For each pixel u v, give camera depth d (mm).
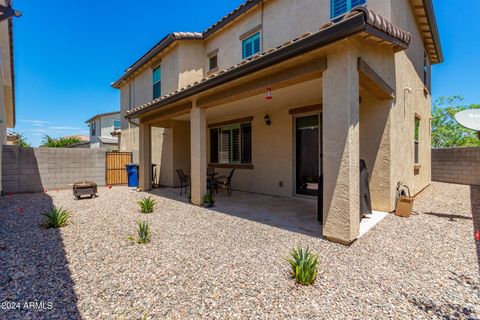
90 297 2816
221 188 11648
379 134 6297
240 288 2986
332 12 7348
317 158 8516
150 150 11742
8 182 10922
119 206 8016
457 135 22625
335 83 4305
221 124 11945
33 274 3355
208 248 4270
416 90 8828
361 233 4832
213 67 12000
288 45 4367
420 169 9641
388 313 2508
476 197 8602
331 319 2424
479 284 3033
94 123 31938
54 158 12227
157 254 4031
